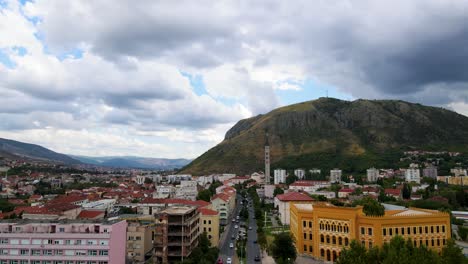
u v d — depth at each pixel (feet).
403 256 355.15
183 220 517.96
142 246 544.62
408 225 497.46
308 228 577.84
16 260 428.15
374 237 490.08
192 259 476.13
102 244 429.79
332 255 531.09
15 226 440.45
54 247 429.38
